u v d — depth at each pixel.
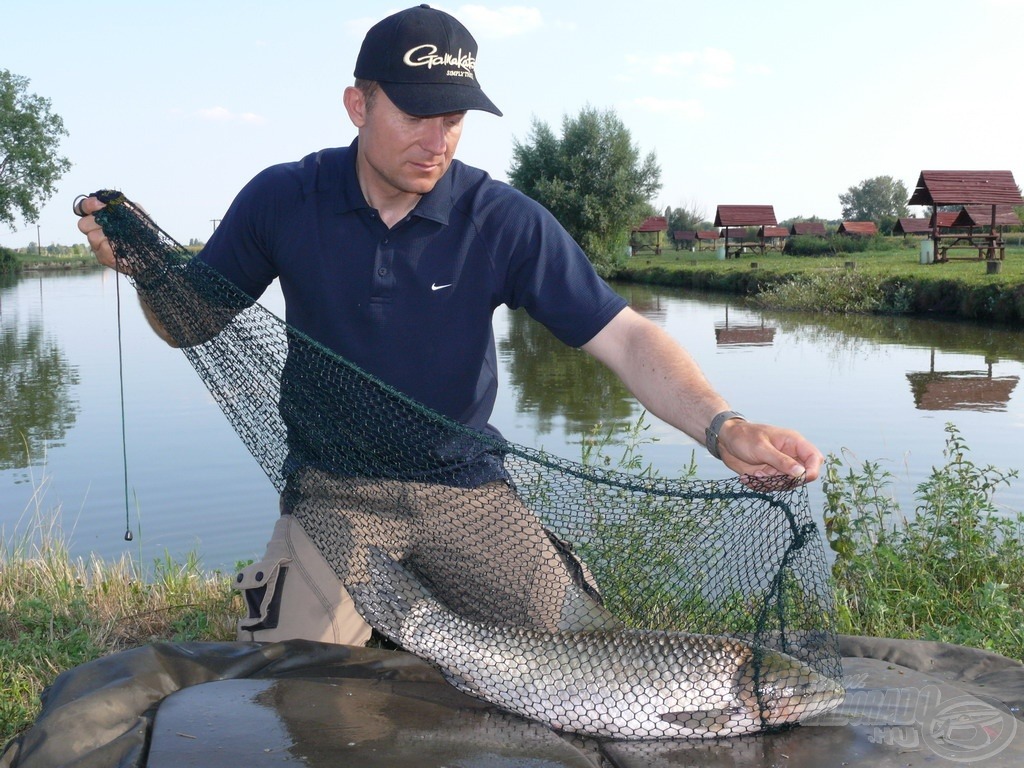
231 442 5.21
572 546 1.46
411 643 1.33
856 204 67.94
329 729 1.14
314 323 1.59
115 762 1.10
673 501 1.37
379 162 1.45
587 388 7.27
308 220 1.55
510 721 1.23
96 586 2.48
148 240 1.56
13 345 10.91
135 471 4.59
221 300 1.51
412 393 1.58
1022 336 10.26
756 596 1.35
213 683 1.26
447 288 1.55
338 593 1.52
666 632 1.32
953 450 2.98
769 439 1.27
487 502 1.47
